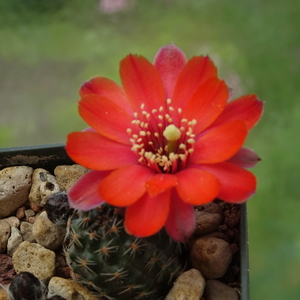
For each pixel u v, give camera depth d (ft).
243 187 0.40
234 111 0.43
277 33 1.01
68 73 1.04
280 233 0.84
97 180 0.42
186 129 0.44
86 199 0.42
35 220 0.52
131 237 0.42
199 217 0.47
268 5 1.04
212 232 0.48
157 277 0.44
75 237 0.43
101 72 0.99
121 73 0.44
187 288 0.44
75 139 0.42
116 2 1.05
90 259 0.43
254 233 0.84
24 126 0.96
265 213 0.85
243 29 1.03
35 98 1.01
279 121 0.93
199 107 0.43
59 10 1.03
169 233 0.40
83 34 1.04
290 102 0.96
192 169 0.41
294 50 1.01
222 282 0.47
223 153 0.40
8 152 0.53
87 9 1.05
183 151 0.44
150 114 0.45
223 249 0.46
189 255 0.47
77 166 0.54
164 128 0.45
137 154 0.43
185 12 1.07
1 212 0.53
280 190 0.87
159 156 0.43
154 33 1.05
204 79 0.44
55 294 0.46
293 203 0.86
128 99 0.45
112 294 0.44
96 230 0.43
